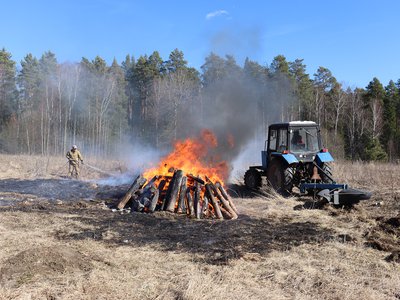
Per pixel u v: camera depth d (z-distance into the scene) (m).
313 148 11.53
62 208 9.25
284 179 10.92
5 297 4.05
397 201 9.98
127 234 6.85
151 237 6.66
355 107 43.56
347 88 46.38
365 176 15.08
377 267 5.30
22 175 16.23
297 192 11.62
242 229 7.23
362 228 7.21
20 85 44.81
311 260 5.52
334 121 43.22
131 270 5.06
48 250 5.25
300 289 4.57
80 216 8.30
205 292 4.34
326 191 9.30
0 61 48.09
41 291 4.25
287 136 11.27
